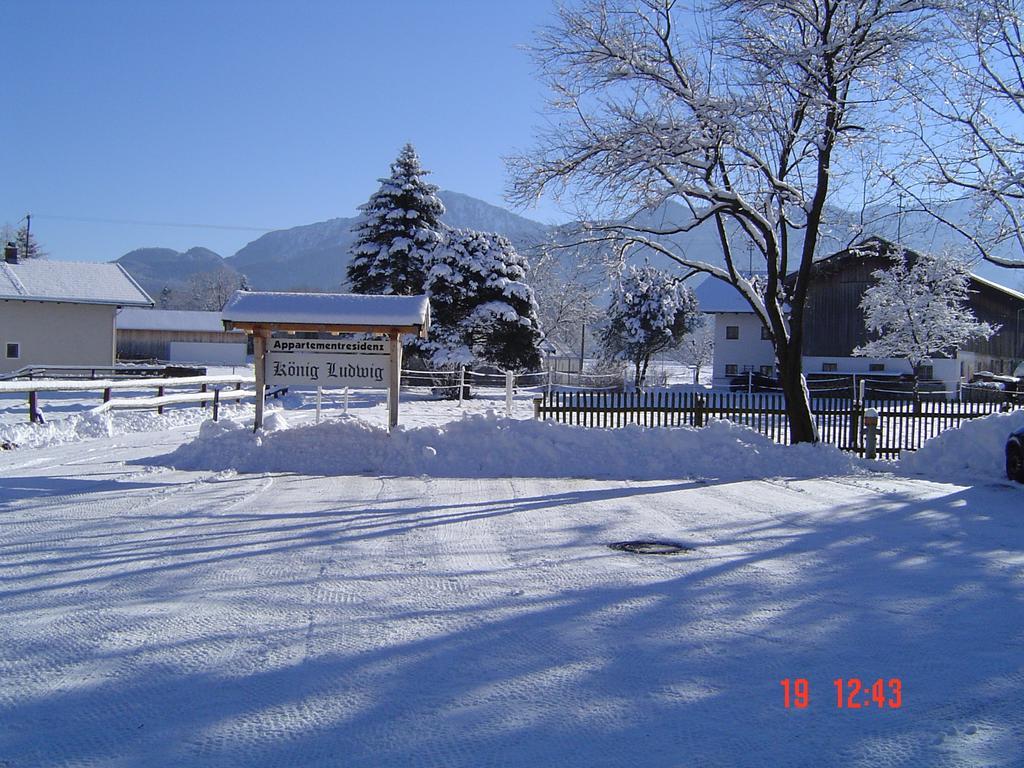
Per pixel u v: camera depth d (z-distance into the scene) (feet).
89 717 15.24
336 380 49.19
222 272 482.69
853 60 50.06
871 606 22.53
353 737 14.55
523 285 140.26
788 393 55.16
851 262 152.05
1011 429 47.21
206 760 13.70
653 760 13.87
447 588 23.52
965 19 49.57
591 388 143.54
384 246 145.79
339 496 37.99
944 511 36.40
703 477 45.88
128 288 164.86
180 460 46.16
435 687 16.71
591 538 30.22
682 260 56.29
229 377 82.48
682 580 24.75
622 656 18.54
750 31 51.90
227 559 26.37
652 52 53.21
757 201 56.70
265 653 18.43
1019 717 15.81
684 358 275.39
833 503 38.17
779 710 15.89
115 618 20.63
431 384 136.56
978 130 52.90
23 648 18.56
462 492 39.73
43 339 154.40
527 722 15.20
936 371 148.15
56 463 45.93
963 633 20.52
